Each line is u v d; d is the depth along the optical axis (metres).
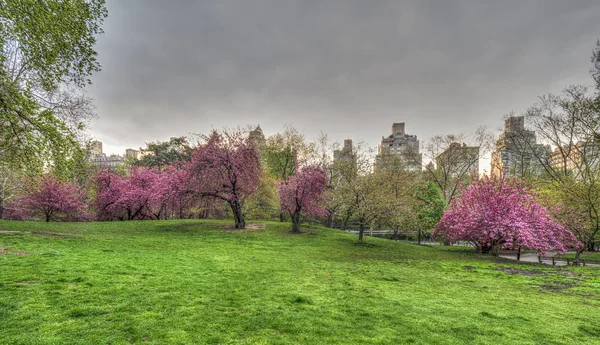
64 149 13.71
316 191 25.48
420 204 29.77
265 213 39.12
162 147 52.41
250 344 4.97
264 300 7.43
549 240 19.44
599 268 17.19
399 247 22.78
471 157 41.31
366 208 21.62
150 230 23.48
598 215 20.67
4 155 13.64
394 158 50.19
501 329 6.38
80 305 6.15
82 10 13.71
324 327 5.89
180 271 9.97
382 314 6.90
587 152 28.34
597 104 24.16
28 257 10.11
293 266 12.70
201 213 38.72
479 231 20.97
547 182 29.88
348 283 10.05
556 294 10.38
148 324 5.45
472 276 13.28
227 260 12.93
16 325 5.05
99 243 15.17
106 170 35.25
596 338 6.23
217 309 6.56
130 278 8.48
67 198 31.33
